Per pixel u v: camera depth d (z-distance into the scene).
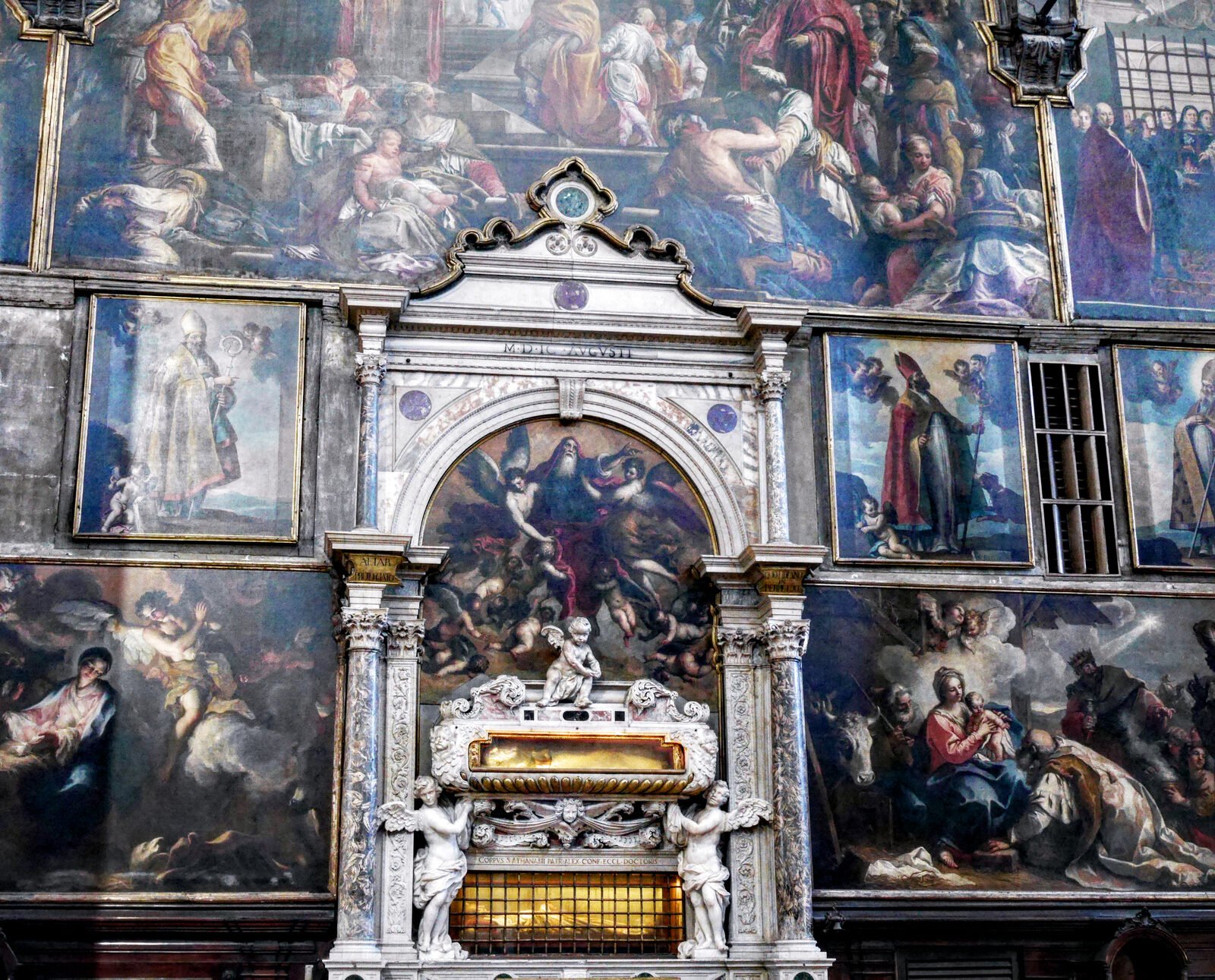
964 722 15.49
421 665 14.85
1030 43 17.67
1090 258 17.19
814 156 17.00
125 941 13.68
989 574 16.00
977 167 17.30
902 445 16.22
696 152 16.78
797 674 15.04
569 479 15.70
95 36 16.00
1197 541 16.48
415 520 15.21
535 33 16.88
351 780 14.04
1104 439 16.66
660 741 14.75
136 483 14.80
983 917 14.84
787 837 14.54
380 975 13.66
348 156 16.12
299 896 13.95
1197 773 15.76
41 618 14.32
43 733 14.05
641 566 15.53
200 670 14.43
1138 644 16.05
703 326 16.05
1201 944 15.16
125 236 15.44
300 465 15.12
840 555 15.74
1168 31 18.19
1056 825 15.34
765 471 15.75
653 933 14.70
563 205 16.30
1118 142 17.67
